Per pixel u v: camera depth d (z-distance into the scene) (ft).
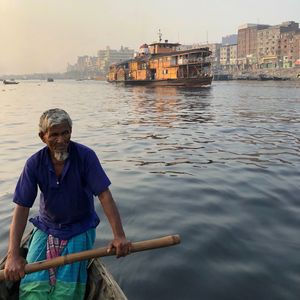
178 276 14.29
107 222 19.33
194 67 183.62
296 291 13.38
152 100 119.85
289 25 500.33
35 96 162.81
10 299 11.43
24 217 11.16
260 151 37.11
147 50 235.61
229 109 86.17
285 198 22.72
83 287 11.43
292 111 79.77
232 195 23.39
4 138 47.57
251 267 14.93
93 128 56.59
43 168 11.00
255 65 511.81
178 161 33.04
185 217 19.98
